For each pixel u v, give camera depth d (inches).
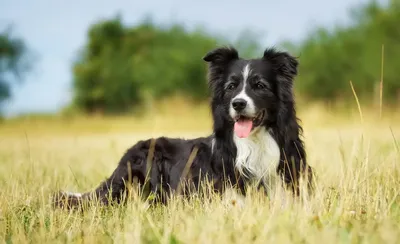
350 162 219.9
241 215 176.7
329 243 145.2
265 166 225.8
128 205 206.1
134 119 1449.3
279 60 230.8
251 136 225.8
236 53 241.1
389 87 1301.7
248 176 226.8
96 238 164.1
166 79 1740.9
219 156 231.9
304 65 1540.4
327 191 210.8
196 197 223.3
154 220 189.2
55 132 1031.0
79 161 409.4
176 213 190.7
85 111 2288.4
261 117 225.5
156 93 1724.9
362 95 1318.9
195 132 839.7
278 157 225.1
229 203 208.8
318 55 1520.7
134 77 1972.2
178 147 253.3
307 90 1519.4
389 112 979.9
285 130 226.1
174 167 247.0
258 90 226.4
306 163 230.1
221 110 233.5
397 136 511.8
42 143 654.5
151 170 249.4
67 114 1728.6
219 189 226.1
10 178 248.2
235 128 221.5
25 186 242.1
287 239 145.2
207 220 167.6
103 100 2246.6
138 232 156.0
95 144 613.6
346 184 204.8
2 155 477.1
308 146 384.8
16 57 1894.7
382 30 1370.6
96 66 2278.5
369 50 1368.1
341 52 1498.5
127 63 2193.7
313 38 1600.6
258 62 231.9
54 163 383.2
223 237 150.0
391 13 1376.7
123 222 187.8
